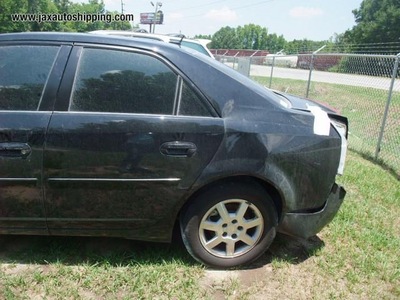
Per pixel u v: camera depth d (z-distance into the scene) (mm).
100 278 2375
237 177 2361
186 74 2309
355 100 9609
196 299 2258
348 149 6258
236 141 2270
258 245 2535
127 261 2566
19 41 2312
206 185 2346
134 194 2287
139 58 2311
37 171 2195
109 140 2197
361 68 8797
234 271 2555
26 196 2246
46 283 2307
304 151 2389
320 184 2506
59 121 2182
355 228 3262
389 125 7629
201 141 2244
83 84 2246
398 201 3949
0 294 2184
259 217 2475
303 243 2955
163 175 2258
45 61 2275
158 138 2219
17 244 2691
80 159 2199
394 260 2818
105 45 2303
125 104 2250
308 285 2465
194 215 2375
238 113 2324
